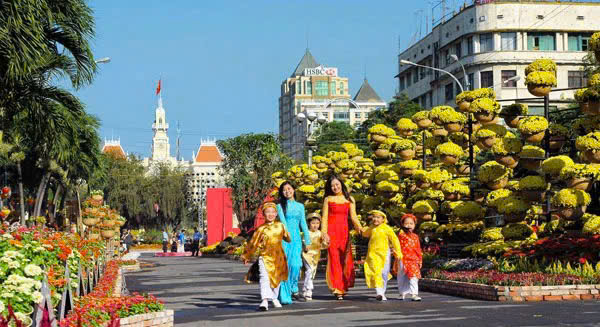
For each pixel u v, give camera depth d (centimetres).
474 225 2259
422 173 2488
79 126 2147
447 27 7500
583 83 6900
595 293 1377
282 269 1338
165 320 1115
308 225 1543
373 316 1167
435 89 7881
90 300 1127
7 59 1689
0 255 820
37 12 1692
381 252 1449
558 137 1992
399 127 2764
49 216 3997
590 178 1752
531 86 1973
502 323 1036
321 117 3741
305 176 3775
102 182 5472
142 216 8675
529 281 1421
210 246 5409
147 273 2955
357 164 3494
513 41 6950
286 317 1188
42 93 1959
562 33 6938
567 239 1705
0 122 2120
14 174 3597
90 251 1708
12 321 675
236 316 1234
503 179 2094
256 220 4769
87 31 1936
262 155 5416
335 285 1481
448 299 1462
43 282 720
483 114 2127
